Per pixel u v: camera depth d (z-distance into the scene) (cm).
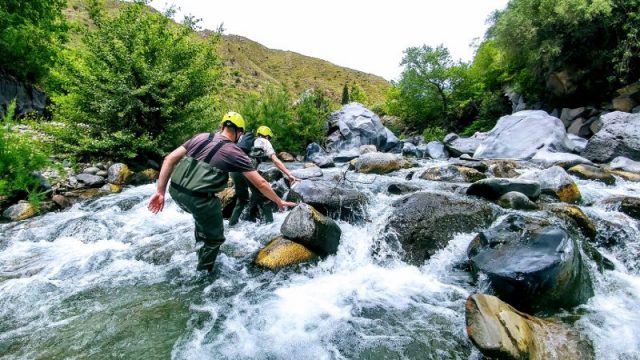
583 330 239
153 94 828
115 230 470
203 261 337
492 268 291
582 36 1407
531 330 223
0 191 526
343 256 382
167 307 281
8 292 305
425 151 1454
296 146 1656
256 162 469
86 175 717
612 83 1419
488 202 480
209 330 249
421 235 385
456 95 2506
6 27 1192
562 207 431
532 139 1121
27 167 581
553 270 260
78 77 822
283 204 322
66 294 304
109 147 808
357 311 276
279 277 333
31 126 840
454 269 346
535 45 1580
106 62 832
